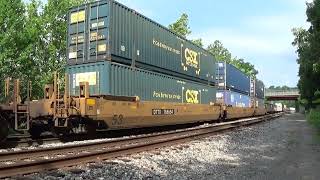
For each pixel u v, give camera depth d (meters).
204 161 13.54
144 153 13.98
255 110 53.03
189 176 10.73
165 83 23.25
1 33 28.27
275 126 36.19
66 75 17.42
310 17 35.28
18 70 29.84
